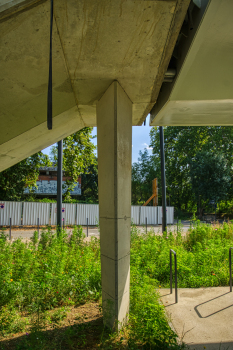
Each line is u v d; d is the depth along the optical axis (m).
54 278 5.12
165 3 2.91
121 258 3.90
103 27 3.14
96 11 2.94
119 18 3.04
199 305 4.84
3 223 23.20
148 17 3.06
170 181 46.09
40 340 3.05
